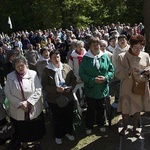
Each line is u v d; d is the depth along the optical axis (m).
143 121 5.29
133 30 11.88
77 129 5.05
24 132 4.30
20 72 4.17
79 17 32.03
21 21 35.47
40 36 19.39
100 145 4.61
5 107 4.44
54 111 4.56
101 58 4.64
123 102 4.42
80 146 4.62
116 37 6.87
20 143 4.57
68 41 13.26
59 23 33.09
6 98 4.45
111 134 4.95
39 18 34.59
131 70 4.18
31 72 4.29
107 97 5.12
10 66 5.33
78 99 5.38
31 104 4.12
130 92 4.37
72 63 5.67
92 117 4.92
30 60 6.62
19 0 35.06
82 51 5.68
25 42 18.00
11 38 23.42
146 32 5.23
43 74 4.53
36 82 4.27
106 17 36.31
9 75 4.23
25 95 4.14
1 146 4.75
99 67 4.59
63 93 4.53
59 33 19.30
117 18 36.53
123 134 4.73
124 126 4.71
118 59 4.39
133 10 37.09
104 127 5.06
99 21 34.94
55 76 4.45
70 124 4.77
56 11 32.94
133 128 4.68
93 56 4.62
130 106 4.39
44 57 6.11
